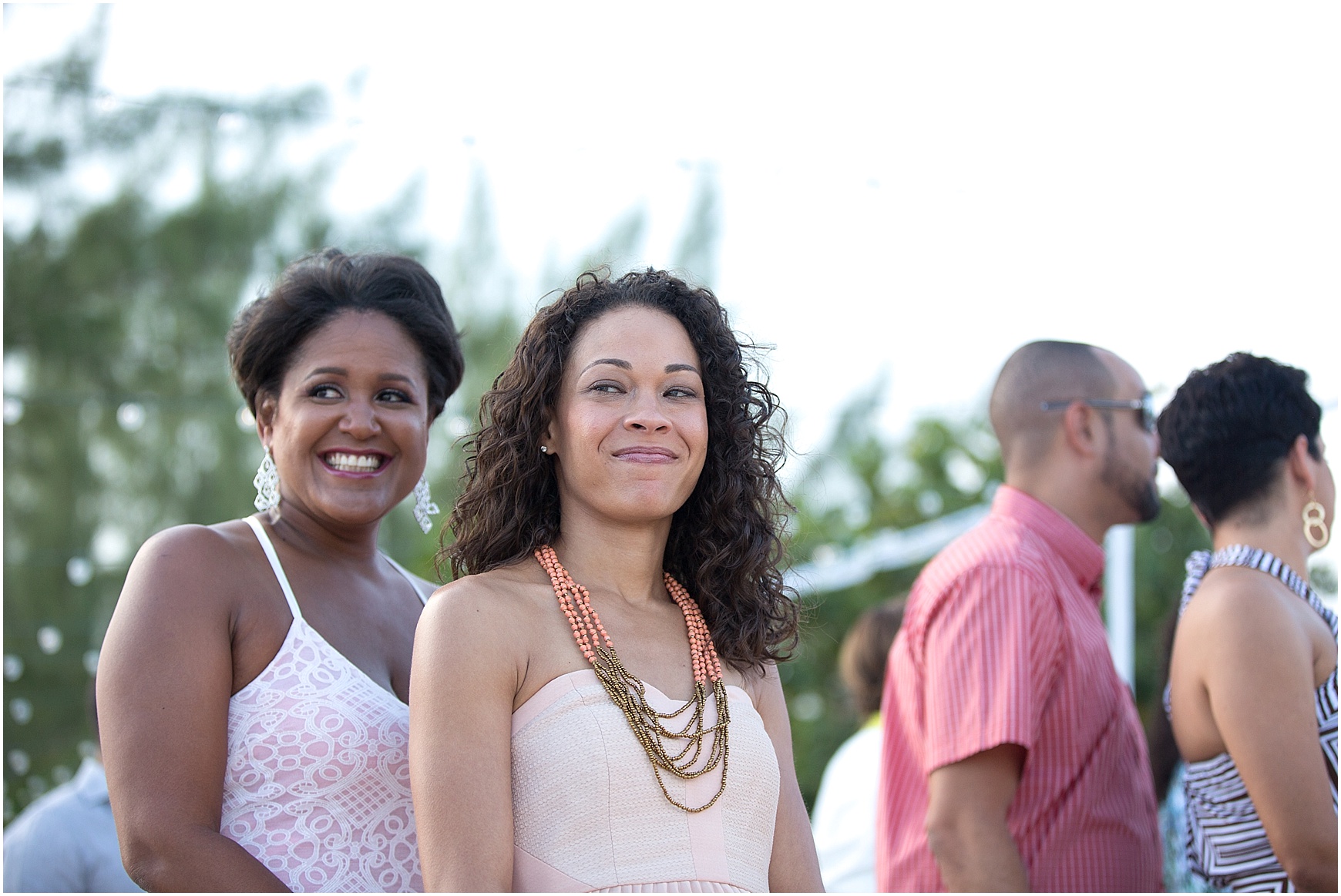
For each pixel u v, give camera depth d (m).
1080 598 2.93
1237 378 2.76
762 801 2.05
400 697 2.45
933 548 7.08
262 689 2.26
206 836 2.08
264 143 9.24
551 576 2.08
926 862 2.89
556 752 1.90
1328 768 2.57
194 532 2.33
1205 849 2.72
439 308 2.70
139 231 9.21
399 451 2.54
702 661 2.12
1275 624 2.51
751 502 2.28
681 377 2.13
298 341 2.52
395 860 2.26
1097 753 2.75
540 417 2.15
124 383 9.16
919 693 2.91
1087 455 3.08
